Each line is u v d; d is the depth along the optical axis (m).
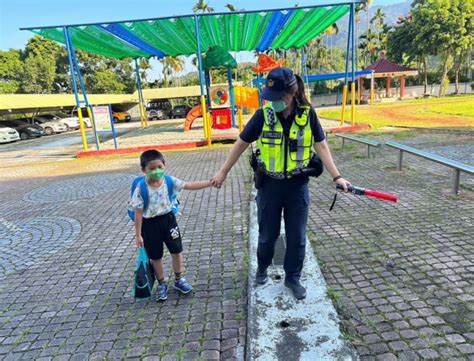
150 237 2.98
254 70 14.58
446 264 3.33
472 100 25.17
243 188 6.62
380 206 5.00
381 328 2.53
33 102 26.03
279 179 2.55
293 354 2.31
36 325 2.95
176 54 19.00
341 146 10.45
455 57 38.50
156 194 2.88
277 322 2.62
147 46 16.27
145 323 2.85
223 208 5.56
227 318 2.82
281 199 2.64
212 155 11.27
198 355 2.44
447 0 34.66
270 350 2.36
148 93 38.06
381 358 2.26
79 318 3.00
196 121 26.44
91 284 3.58
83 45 14.62
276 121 2.42
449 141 10.06
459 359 2.21
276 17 12.33
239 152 2.65
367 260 3.51
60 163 12.14
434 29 35.22
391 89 43.44
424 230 4.10
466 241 3.76
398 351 2.31
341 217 4.69
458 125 13.38
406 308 2.73
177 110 37.03
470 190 5.46
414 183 6.06
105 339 2.70
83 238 4.86
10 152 17.11
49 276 3.82
